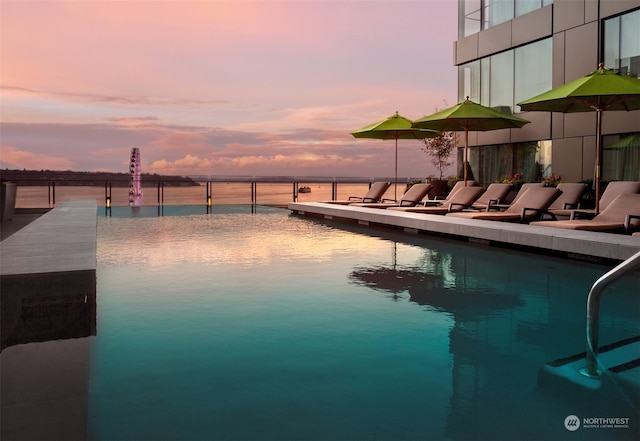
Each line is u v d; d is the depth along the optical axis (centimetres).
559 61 1303
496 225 756
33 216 1305
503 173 1526
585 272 560
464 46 1655
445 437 205
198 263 623
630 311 399
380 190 1437
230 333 346
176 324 367
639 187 845
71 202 1212
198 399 240
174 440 202
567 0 1274
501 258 655
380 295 459
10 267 287
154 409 229
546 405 235
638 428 212
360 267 597
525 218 881
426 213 1084
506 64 1506
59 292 276
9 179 1340
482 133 1578
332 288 487
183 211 1530
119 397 242
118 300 439
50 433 183
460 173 1677
